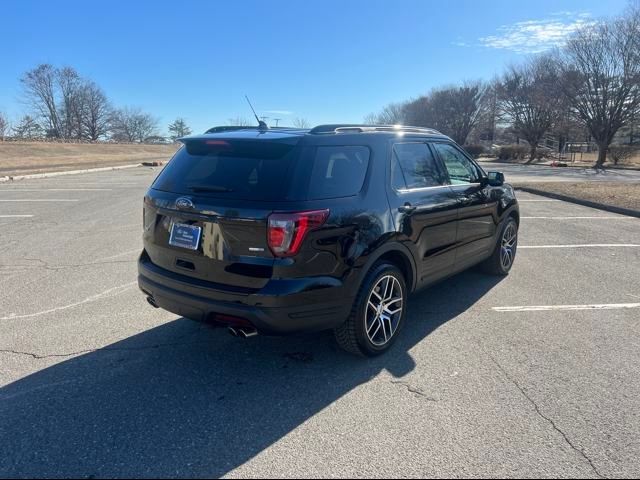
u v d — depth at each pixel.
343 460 2.62
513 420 2.98
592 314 4.74
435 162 4.54
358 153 3.67
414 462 2.61
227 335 4.20
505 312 4.79
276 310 3.12
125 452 2.66
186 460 2.61
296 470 2.54
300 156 3.28
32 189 15.98
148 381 3.42
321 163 3.35
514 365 3.69
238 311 3.17
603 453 2.69
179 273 3.52
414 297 5.22
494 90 50.81
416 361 3.76
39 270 6.09
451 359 3.79
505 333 4.29
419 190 4.17
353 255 3.40
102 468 2.54
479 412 3.07
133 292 5.29
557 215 10.80
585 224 9.62
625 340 4.14
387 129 4.13
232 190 3.26
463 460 2.62
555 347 4.00
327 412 3.06
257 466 2.57
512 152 46.78
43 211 10.87
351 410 3.09
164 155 53.31
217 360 3.75
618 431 2.88
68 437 2.78
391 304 3.92
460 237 4.78
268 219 3.07
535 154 44.91
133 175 23.45
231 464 2.58
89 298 5.09
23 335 4.15
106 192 15.02
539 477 2.50
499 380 3.47
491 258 5.78
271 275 3.12
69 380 3.42
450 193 4.54
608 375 3.55
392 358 3.81
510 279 5.87
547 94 39.62
